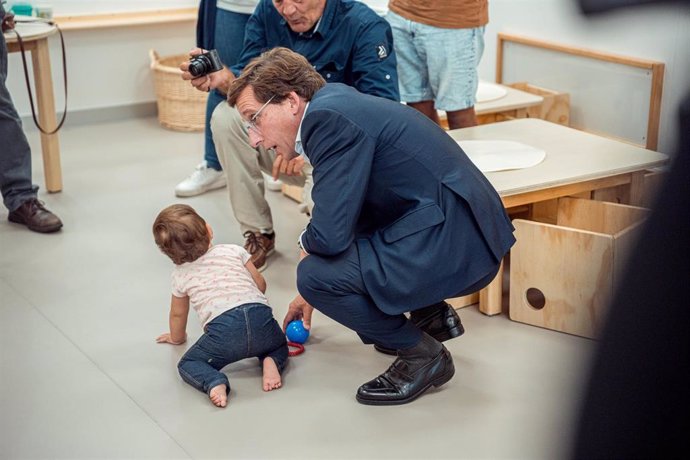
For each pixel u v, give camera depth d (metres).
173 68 4.88
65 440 2.23
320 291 2.22
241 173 3.14
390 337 2.28
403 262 2.14
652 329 0.64
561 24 3.98
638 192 2.97
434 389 2.42
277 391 2.43
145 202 3.90
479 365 2.53
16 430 2.28
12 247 3.44
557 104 3.97
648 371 0.64
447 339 2.46
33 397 2.43
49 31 3.78
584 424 0.69
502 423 2.25
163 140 4.84
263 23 3.12
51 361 2.62
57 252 3.39
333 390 2.43
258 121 2.23
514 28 4.24
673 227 0.63
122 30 5.14
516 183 2.75
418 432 2.23
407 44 3.43
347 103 2.13
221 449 2.18
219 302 2.44
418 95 3.52
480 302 2.85
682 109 0.62
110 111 5.23
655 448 0.65
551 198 2.83
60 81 5.05
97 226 3.64
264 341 2.46
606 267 2.56
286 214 3.71
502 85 4.07
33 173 4.29
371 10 2.96
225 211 3.78
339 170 2.12
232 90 2.25
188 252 2.47
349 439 2.20
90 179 4.20
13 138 3.55
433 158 2.16
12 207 3.61
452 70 3.35
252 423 2.28
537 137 3.24
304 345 2.68
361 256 2.19
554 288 2.68
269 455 2.15
